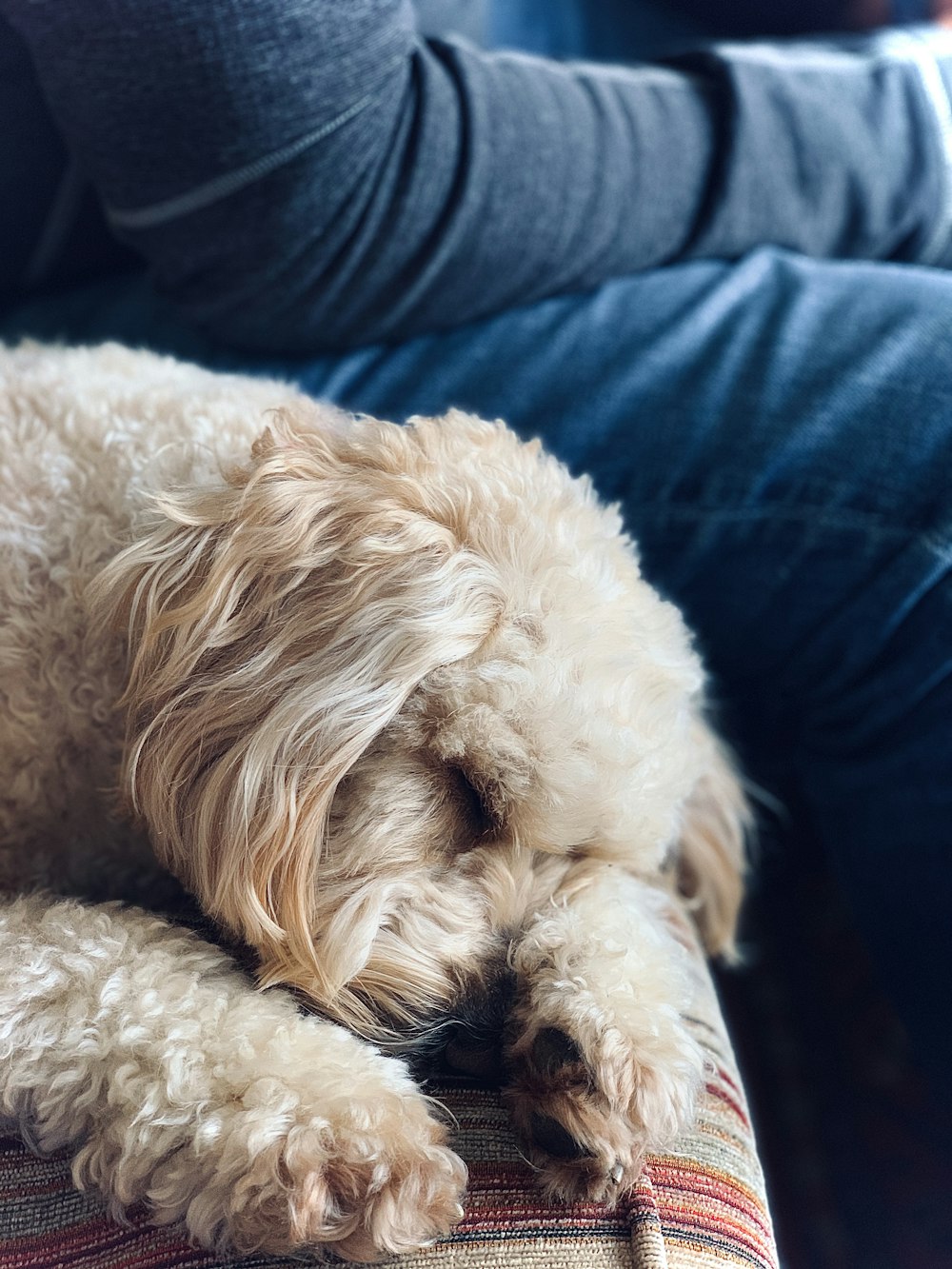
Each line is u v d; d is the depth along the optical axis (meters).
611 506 1.02
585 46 1.97
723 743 1.30
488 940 0.83
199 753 0.83
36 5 0.98
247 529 0.83
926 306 1.21
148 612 0.83
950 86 1.47
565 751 0.80
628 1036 0.74
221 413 0.98
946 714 1.06
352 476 0.86
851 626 1.13
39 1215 0.71
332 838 0.82
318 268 1.17
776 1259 0.73
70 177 1.37
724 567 1.21
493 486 0.87
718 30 1.96
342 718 0.78
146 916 0.80
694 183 1.32
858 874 1.17
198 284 1.22
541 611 0.82
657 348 1.23
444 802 0.82
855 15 1.87
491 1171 0.70
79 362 1.06
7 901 0.87
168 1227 0.66
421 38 1.26
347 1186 0.61
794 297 1.25
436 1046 0.79
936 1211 1.48
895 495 1.10
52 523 0.92
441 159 1.14
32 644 0.91
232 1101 0.66
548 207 1.21
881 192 1.40
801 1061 1.67
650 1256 0.64
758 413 1.17
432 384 1.26
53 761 0.92
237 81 1.00
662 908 1.02
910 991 1.15
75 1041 0.70
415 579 0.80
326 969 0.77
